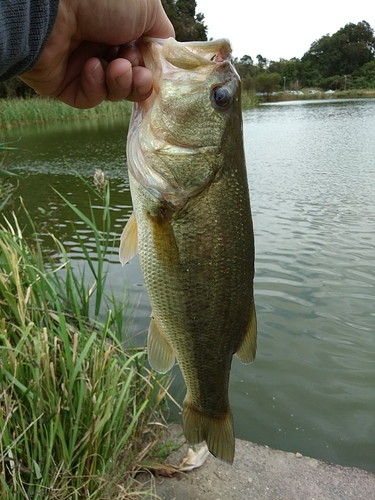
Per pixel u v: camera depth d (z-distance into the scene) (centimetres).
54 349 44
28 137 368
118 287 93
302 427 60
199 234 33
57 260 106
